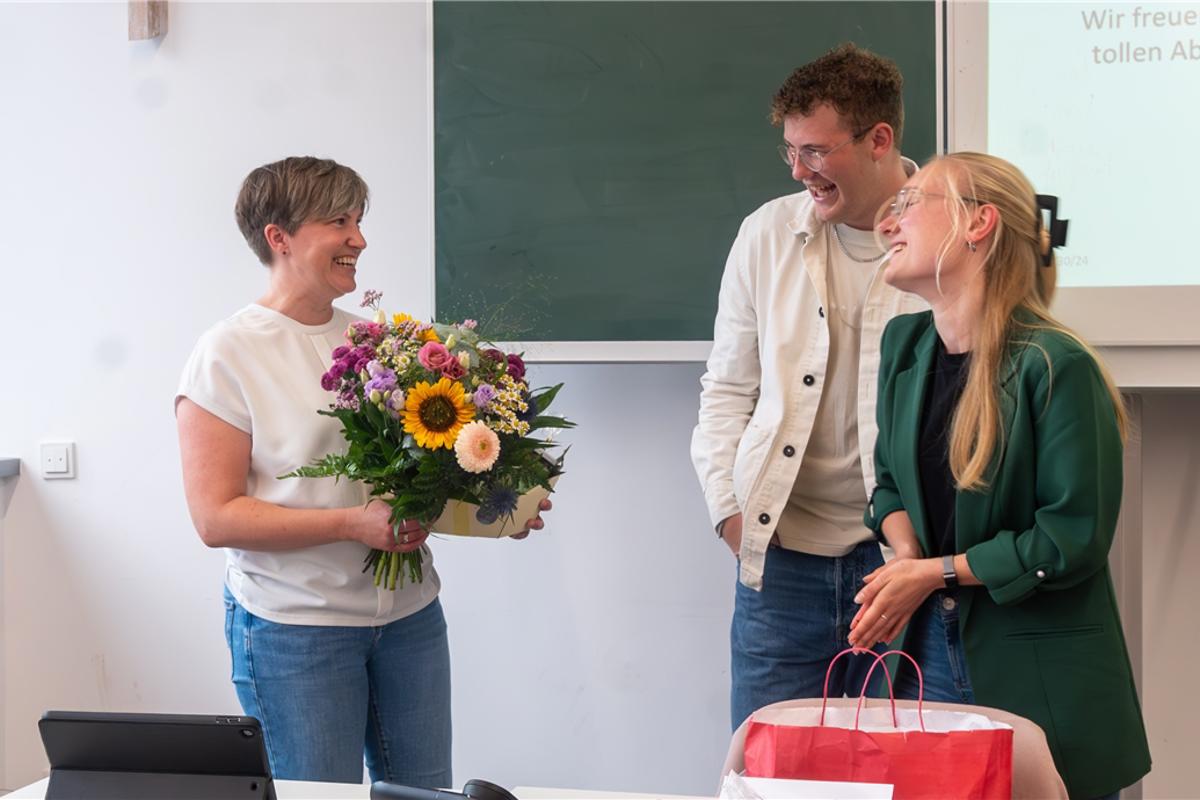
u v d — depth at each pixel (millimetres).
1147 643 2775
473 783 1215
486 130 2771
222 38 3002
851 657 2275
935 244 1682
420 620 2154
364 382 1893
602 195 2740
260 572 2037
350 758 2057
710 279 2719
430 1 2770
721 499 2295
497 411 1873
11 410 3141
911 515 1771
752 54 2678
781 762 1317
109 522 3129
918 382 1776
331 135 2977
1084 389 1604
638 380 2922
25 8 3070
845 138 2037
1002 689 1660
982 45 2566
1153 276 2518
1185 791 2787
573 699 2998
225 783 1256
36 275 3111
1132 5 2520
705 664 2945
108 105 3059
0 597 3166
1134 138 2520
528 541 2990
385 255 2971
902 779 1283
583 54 2730
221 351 1999
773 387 2238
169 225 3057
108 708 3156
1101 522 1600
